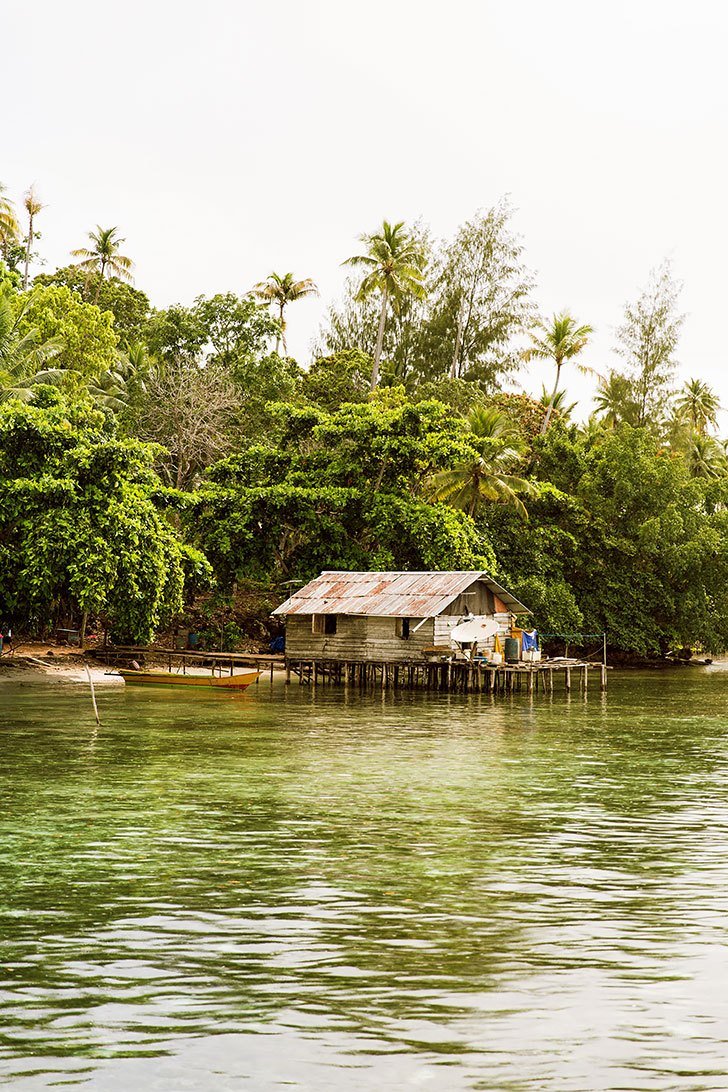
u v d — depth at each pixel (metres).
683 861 18.25
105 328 68.94
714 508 78.56
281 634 67.88
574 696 51.75
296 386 77.06
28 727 35.69
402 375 88.00
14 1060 10.38
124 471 49.75
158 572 48.78
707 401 109.62
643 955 13.45
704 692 54.75
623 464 74.50
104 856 18.28
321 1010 11.60
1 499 46.94
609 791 25.05
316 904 15.54
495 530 70.25
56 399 54.03
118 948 13.54
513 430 72.44
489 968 12.94
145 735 34.09
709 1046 10.78
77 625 61.69
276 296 92.81
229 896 15.90
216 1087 9.86
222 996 11.98
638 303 91.19
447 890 16.33
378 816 21.89
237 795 24.03
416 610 49.47
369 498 58.56
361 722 38.88
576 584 73.31
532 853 18.78
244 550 59.38
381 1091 9.80
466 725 38.47
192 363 75.06
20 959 13.12
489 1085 9.92
